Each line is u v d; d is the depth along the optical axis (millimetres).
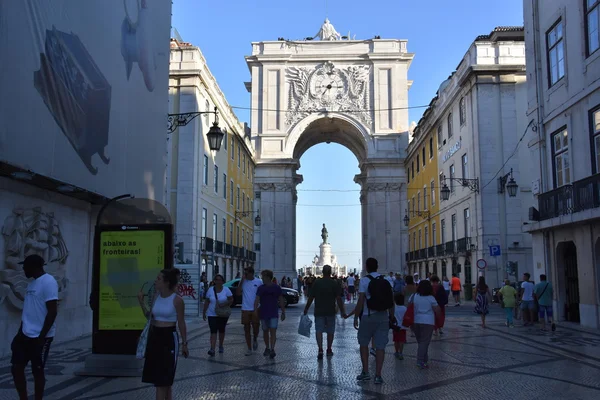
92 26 10586
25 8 8164
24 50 8133
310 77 43500
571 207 12844
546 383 6395
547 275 14547
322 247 70938
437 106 30016
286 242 42094
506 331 12344
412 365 7734
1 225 8242
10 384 6242
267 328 8398
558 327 13000
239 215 35406
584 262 12656
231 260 32531
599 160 12273
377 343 6473
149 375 4602
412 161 39688
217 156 28891
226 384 6328
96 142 10734
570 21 13391
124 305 6934
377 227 42500
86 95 10305
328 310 8273
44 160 8711
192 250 23312
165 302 4727
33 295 4879
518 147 22469
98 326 6941
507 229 22141
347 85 43531
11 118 7781
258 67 43719
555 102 14305
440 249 29562
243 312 8695
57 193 10062
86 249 11242
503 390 6012
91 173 10508
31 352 4785
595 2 12289
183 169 23766
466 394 5812
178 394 5797
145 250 7012
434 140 31688
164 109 15078
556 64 14367
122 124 12125
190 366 7578
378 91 43250
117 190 11797
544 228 14156
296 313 19141
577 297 13719
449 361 8062
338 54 43438
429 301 7527
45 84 8734
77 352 8773
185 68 24047
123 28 12234
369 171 43062
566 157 13844
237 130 33688
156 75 14453
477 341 10500
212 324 8625
